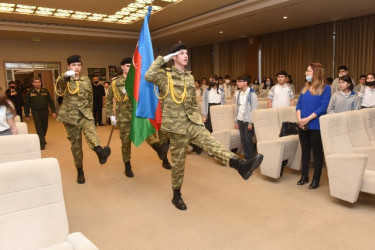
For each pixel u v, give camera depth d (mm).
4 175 1672
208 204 3125
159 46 15453
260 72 12648
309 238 2426
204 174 4137
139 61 3248
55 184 1827
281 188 3557
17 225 1679
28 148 2568
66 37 12312
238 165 2477
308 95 3490
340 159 2941
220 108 5219
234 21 9617
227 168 4410
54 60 13414
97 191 3578
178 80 2873
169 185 3742
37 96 6062
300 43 10969
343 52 9750
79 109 3617
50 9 9047
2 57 12344
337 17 9344
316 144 3443
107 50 14641
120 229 2641
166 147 3629
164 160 4422
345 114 3496
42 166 1798
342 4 7824
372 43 9031
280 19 9461
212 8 9125
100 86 9406
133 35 12859
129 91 3484
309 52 10711
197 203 3156
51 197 1803
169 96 2863
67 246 1647
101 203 3217
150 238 2479
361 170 2793
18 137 2551
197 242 2400
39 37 12133
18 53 12633
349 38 9547
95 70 14391
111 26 11789
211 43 14516
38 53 13039
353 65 9539
